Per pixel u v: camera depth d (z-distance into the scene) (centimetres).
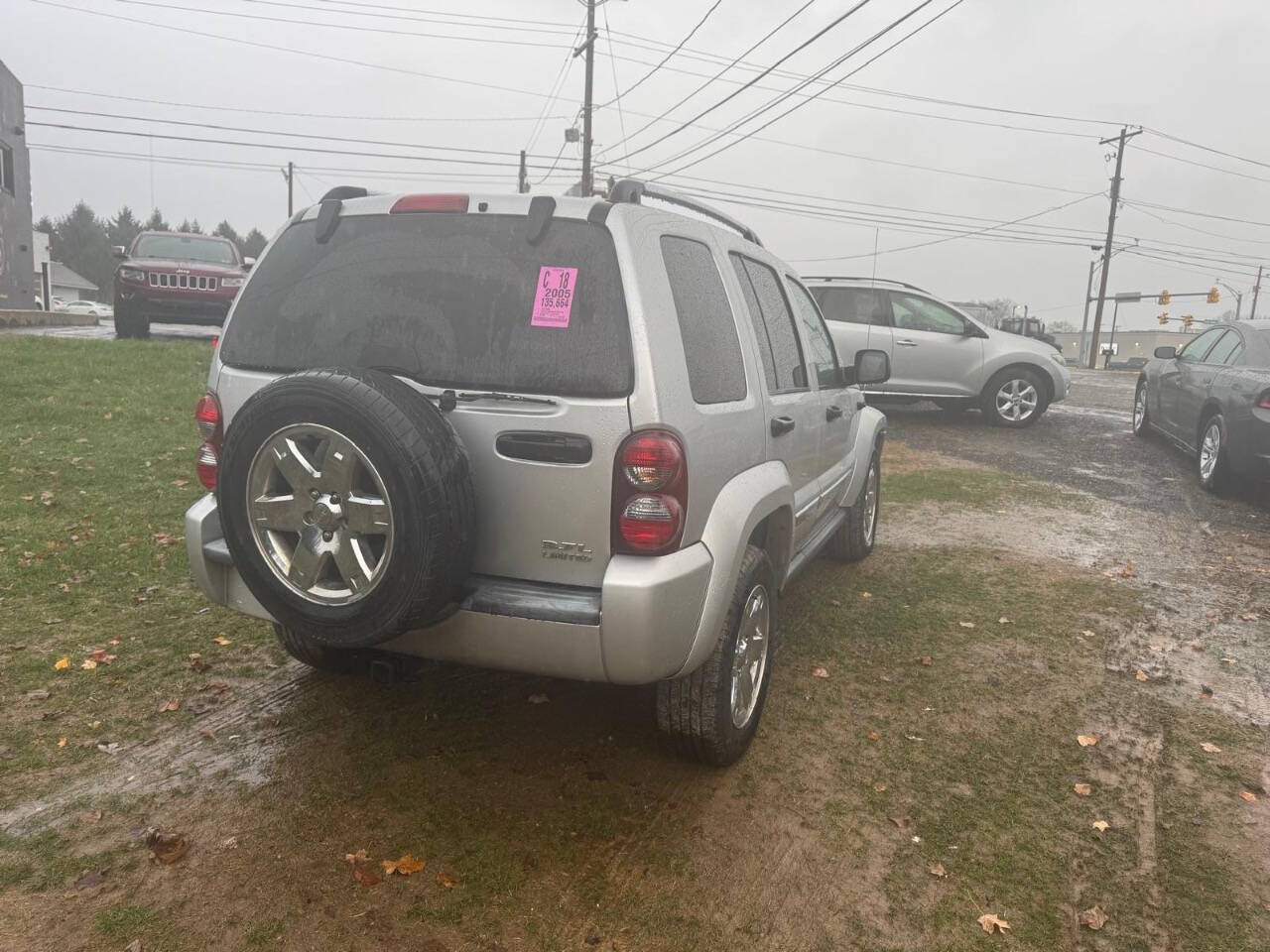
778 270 433
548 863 282
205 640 431
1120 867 296
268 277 327
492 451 279
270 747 343
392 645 295
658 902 267
